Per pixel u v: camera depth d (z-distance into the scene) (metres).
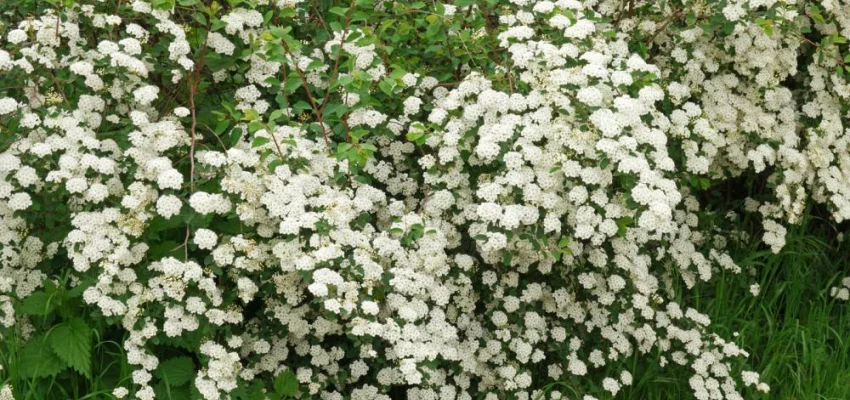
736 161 2.51
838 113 2.59
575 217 2.08
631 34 2.45
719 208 2.83
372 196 2.10
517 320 2.21
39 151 1.92
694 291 2.58
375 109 2.23
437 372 2.14
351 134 2.01
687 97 2.39
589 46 2.13
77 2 2.06
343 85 2.04
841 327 2.60
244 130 2.12
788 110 2.55
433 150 2.25
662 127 2.20
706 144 2.36
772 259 2.67
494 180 2.04
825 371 2.44
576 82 2.01
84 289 2.01
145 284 2.02
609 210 2.01
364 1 2.12
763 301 2.65
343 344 2.16
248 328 2.14
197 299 1.94
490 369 2.23
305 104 2.11
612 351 2.27
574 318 2.28
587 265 2.29
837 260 2.79
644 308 2.25
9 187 1.93
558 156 2.00
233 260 2.02
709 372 2.33
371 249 2.00
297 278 2.05
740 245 2.74
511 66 2.13
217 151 2.03
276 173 1.99
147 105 2.14
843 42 2.46
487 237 2.00
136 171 1.98
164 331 1.98
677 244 2.49
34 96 2.04
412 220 2.05
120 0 2.08
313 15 2.37
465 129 2.09
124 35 2.05
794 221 2.47
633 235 2.22
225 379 1.98
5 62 1.93
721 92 2.46
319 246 1.92
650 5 2.47
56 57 2.07
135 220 1.95
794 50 2.50
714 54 2.47
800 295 2.67
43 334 2.06
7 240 2.02
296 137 2.10
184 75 2.14
